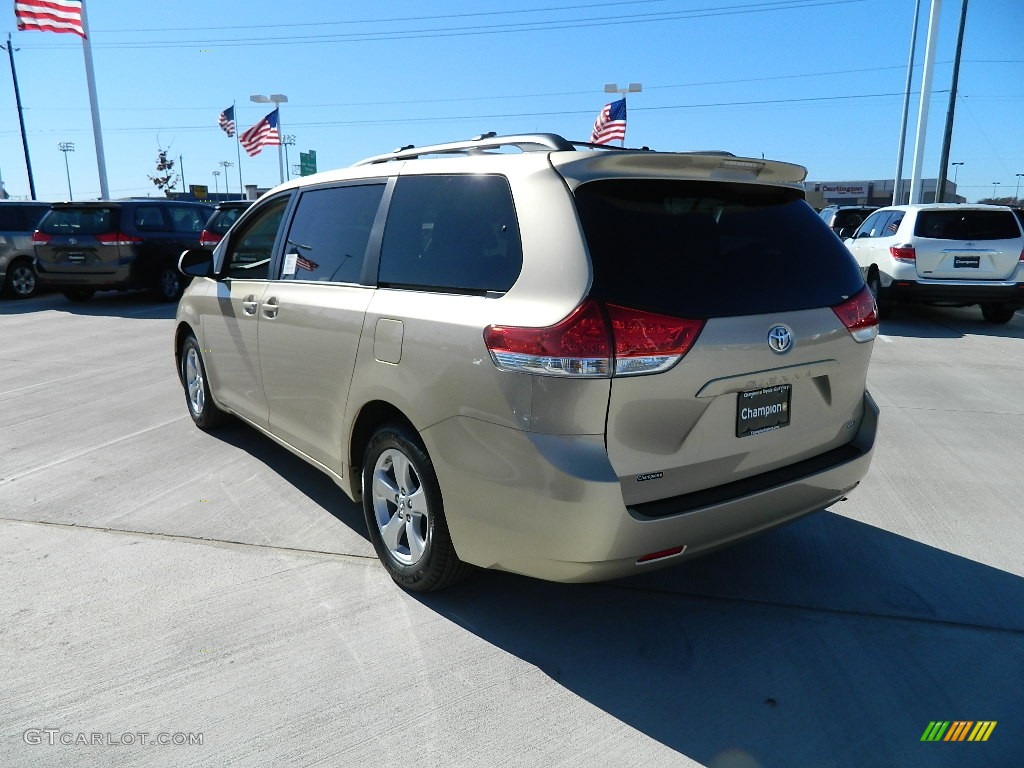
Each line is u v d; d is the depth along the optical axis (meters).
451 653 2.82
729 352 2.56
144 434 5.41
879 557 3.56
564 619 3.05
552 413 2.42
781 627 2.99
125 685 2.63
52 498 4.24
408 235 3.15
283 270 3.99
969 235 10.06
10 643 2.86
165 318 11.43
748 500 2.68
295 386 3.80
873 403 3.17
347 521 3.94
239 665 2.74
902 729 2.43
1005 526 3.89
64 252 12.39
